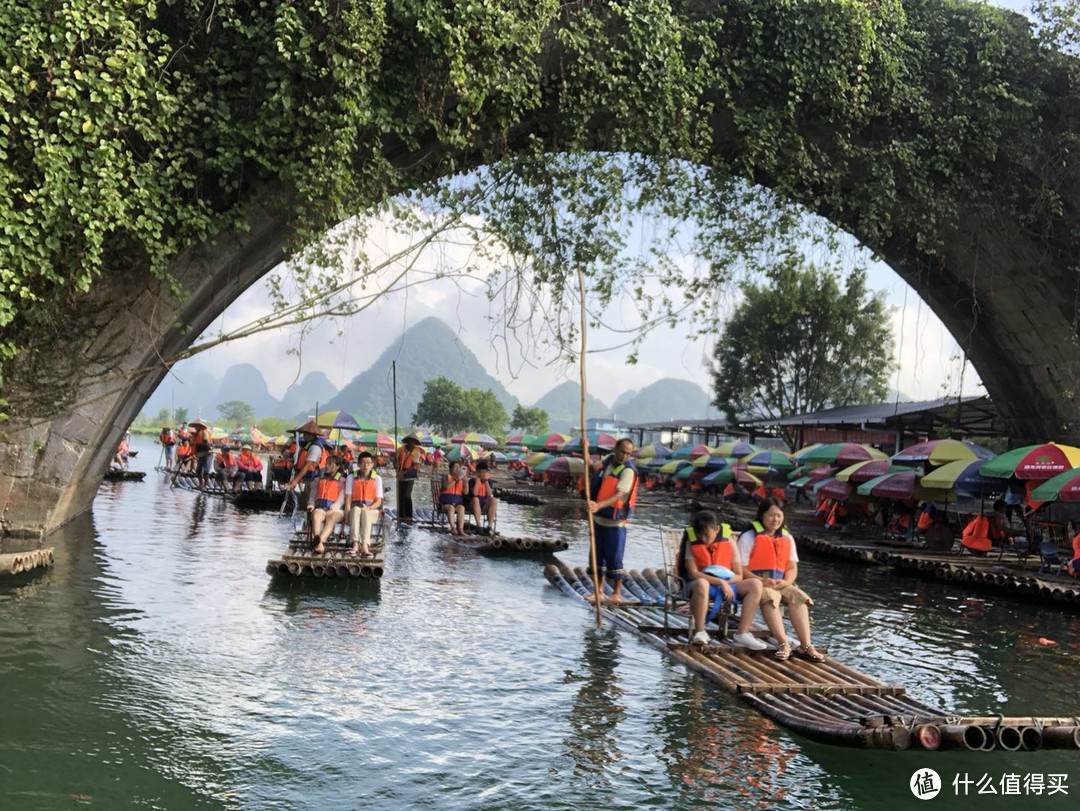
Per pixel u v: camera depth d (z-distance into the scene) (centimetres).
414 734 571
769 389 4575
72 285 1063
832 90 1395
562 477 3753
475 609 988
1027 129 1568
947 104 1516
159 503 2094
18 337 1062
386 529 1791
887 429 3192
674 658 794
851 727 562
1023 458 1432
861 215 1485
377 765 516
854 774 543
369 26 1066
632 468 1061
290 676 681
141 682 641
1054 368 1869
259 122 1070
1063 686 789
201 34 1073
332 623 872
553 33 1229
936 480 1628
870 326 4334
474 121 1223
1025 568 1530
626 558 1590
